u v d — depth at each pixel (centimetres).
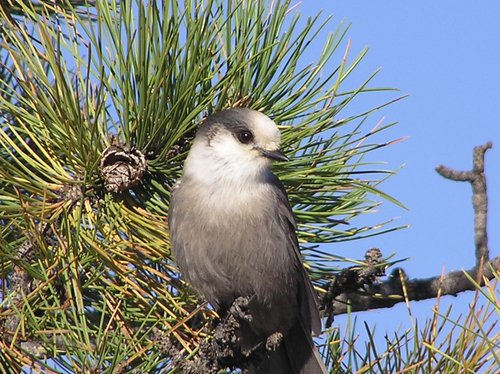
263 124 841
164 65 760
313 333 858
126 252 757
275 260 909
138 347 701
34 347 697
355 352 748
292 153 856
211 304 938
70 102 748
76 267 705
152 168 808
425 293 926
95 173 773
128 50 747
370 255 858
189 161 884
